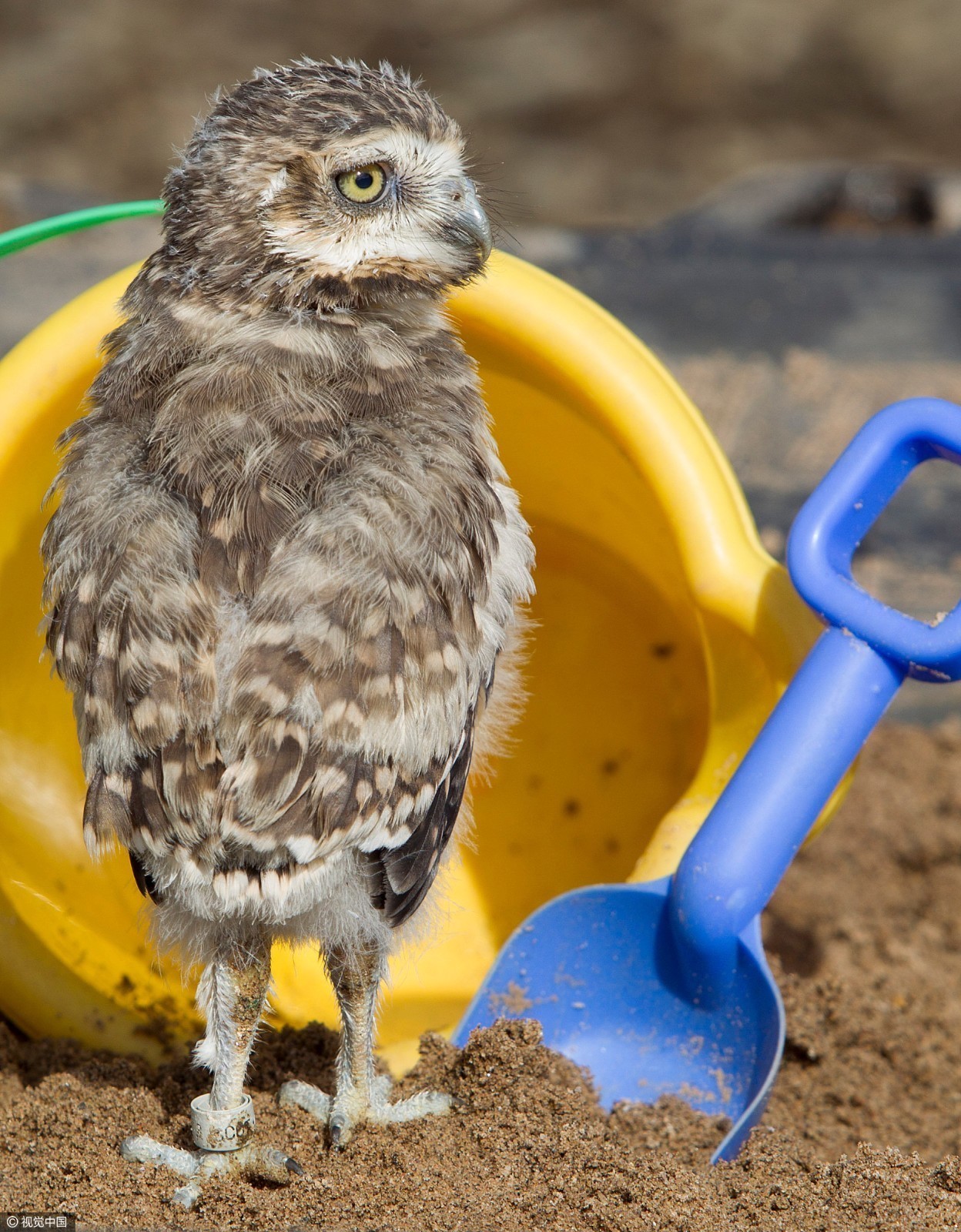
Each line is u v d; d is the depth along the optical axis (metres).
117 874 7.08
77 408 6.65
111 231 14.77
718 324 13.10
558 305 6.81
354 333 5.68
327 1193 5.46
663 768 7.92
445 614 5.21
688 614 7.45
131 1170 5.61
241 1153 5.57
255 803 4.90
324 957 5.75
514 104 26.27
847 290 13.62
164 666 4.96
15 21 27.67
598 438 7.09
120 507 5.19
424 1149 5.77
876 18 28.20
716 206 16.38
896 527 11.05
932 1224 5.27
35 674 6.90
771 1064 6.10
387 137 5.60
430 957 7.43
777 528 10.77
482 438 5.70
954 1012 7.46
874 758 9.66
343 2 29.00
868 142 25.25
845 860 8.78
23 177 23.48
